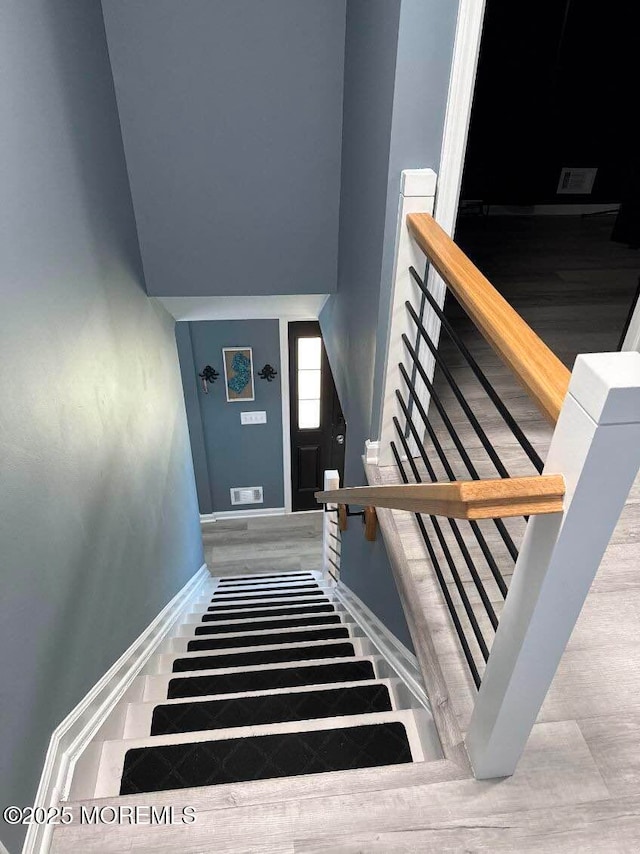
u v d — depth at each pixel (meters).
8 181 1.43
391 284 1.98
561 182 4.34
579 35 3.67
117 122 2.73
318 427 5.99
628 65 3.79
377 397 2.28
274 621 3.20
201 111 2.81
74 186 1.99
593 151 4.20
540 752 1.35
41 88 1.73
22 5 1.61
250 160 2.96
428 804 1.28
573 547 0.88
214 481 6.21
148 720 1.97
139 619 2.50
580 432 0.79
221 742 1.68
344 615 3.19
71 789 1.46
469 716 1.46
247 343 5.43
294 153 2.96
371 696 2.04
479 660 1.59
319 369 5.64
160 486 3.28
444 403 2.59
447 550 1.62
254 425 5.89
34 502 1.42
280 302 3.90
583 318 3.12
